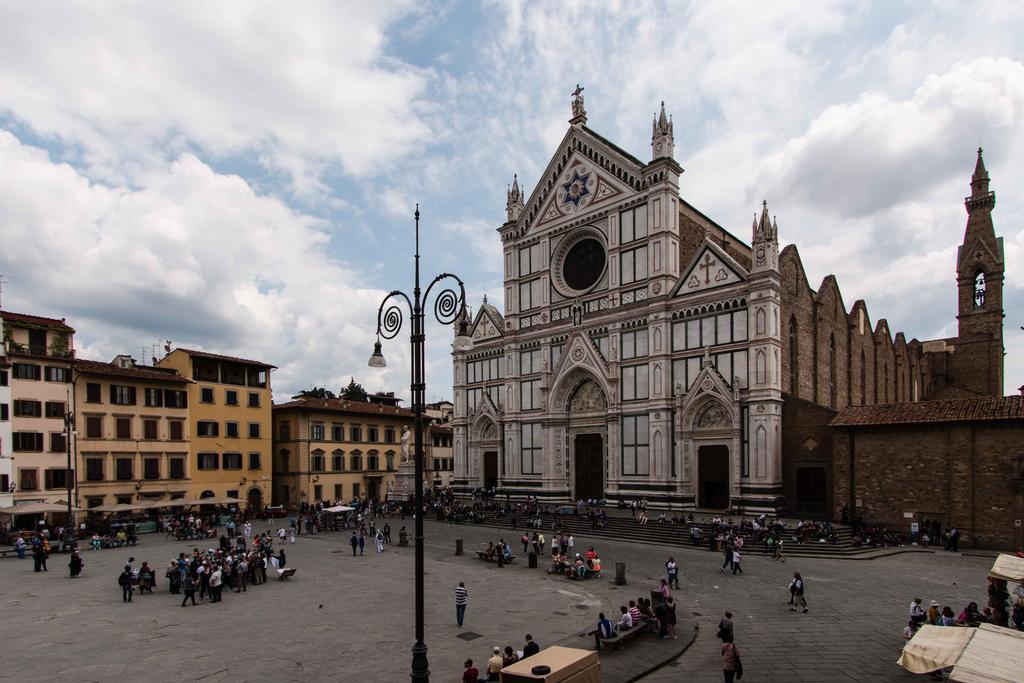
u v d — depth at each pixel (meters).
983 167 88.75
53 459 60.50
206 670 21.94
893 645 23.41
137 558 46.06
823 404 66.44
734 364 57.34
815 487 53.03
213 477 74.06
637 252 66.00
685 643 24.00
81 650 24.23
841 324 73.19
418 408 19.34
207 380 74.75
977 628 17.17
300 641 25.31
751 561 40.19
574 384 70.81
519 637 25.55
